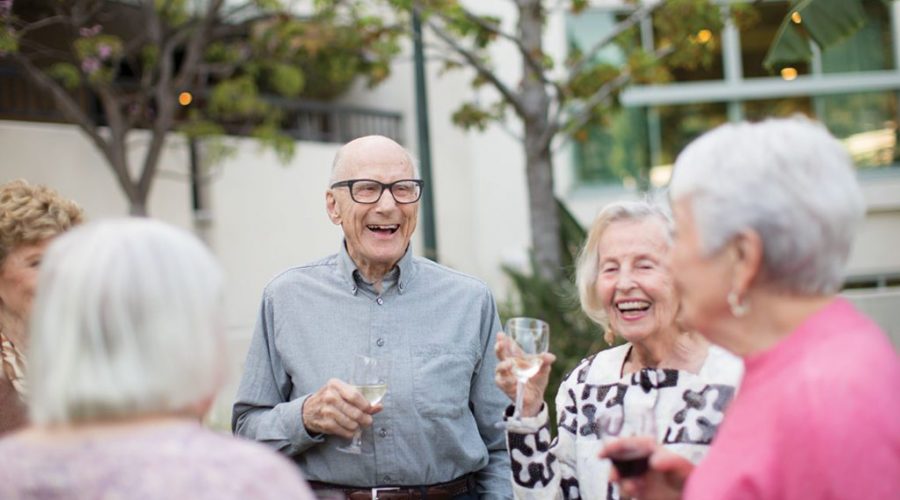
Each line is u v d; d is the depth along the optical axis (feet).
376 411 8.45
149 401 4.49
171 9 25.77
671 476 5.59
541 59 21.99
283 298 9.53
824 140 5.06
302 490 4.60
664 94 33.35
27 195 8.50
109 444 4.42
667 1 21.85
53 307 4.52
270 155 30.42
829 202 4.91
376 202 9.11
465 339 9.45
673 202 5.36
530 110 22.50
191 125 26.09
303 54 25.64
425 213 22.72
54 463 4.40
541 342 7.54
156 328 4.50
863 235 32.89
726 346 5.35
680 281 5.32
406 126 35.40
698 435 7.29
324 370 9.20
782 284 5.05
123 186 23.68
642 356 7.82
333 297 9.45
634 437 5.53
